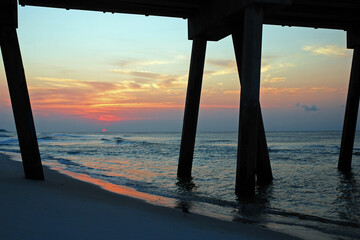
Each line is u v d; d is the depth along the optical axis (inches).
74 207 246.5
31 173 394.9
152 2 515.8
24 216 202.5
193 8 553.3
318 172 666.8
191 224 238.4
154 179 552.4
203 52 575.2
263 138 545.6
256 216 313.1
